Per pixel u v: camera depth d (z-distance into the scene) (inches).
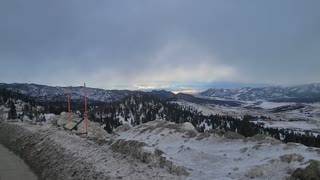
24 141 1549.0
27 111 4904.0
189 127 1241.4
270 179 572.4
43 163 1067.3
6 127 2188.7
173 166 679.1
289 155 616.1
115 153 877.8
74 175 783.7
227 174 629.6
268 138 853.8
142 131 1349.7
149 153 783.1
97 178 674.8
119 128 1754.4
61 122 1898.4
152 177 611.2
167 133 1163.3
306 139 3120.1
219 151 851.4
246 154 767.7
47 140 1304.1
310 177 527.2
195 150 827.4
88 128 1640.0
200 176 627.5
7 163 1200.2
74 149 1017.5
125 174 649.0
